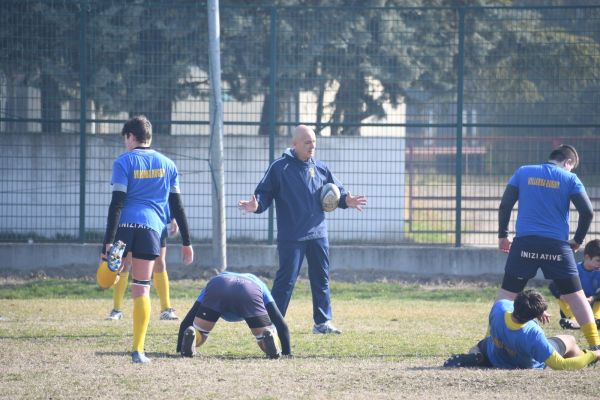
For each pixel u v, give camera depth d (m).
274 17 59.12
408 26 67.19
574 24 64.00
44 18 63.12
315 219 37.09
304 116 64.25
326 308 37.53
